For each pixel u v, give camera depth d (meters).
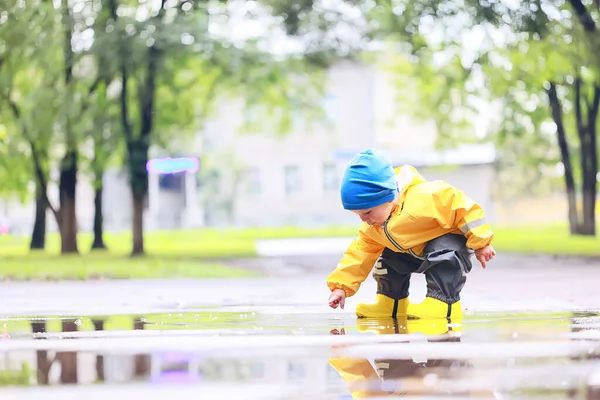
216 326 4.10
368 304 4.69
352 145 47.00
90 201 51.06
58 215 22.23
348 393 2.00
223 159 48.97
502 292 8.10
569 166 25.75
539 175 30.67
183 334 3.64
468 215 4.50
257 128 29.92
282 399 1.94
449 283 4.52
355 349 2.91
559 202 45.59
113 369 2.45
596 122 25.83
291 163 48.72
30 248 25.41
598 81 20.22
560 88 25.50
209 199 49.97
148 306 6.52
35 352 2.97
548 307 5.55
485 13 17.19
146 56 18.48
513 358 2.61
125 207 50.78
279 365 2.51
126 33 18.11
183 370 2.42
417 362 2.53
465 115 26.58
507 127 26.59
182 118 23.41
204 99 23.52
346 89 46.62
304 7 18.81
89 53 18.09
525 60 19.56
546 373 2.28
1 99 20.70
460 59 21.38
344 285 4.85
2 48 18.41
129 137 20.19
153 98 20.44
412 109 27.88
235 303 6.68
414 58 21.94
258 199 49.41
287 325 4.10
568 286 9.13
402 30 19.30
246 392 2.03
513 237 27.94
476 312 4.93
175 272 14.57
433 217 4.48
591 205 25.77
